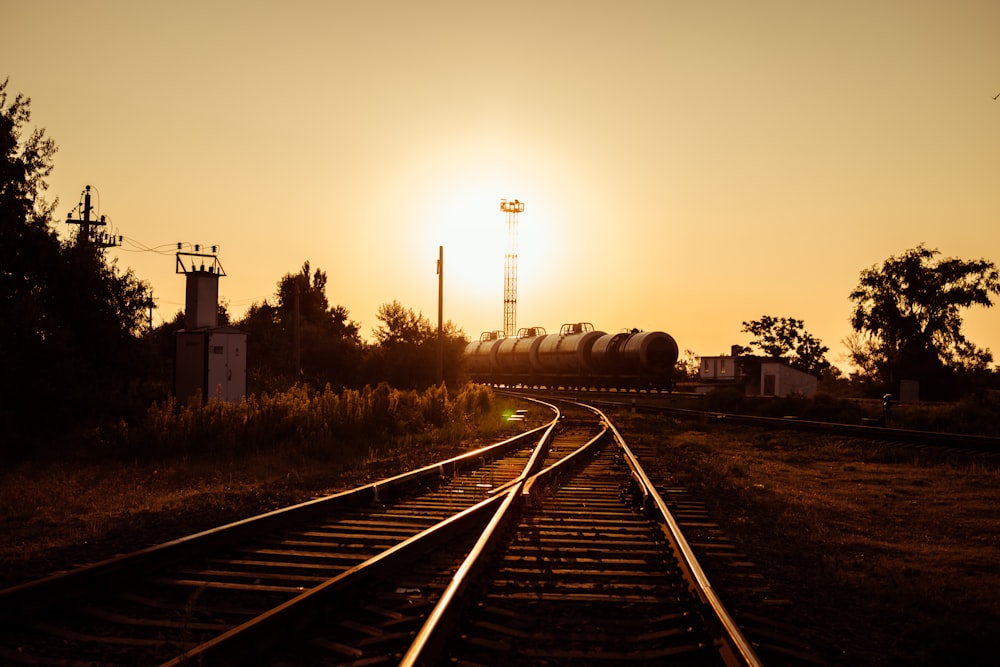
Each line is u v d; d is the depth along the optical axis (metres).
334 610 5.69
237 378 26.66
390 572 6.80
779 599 6.58
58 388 19.80
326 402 21.47
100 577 6.15
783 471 16.39
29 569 7.08
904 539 9.65
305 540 8.38
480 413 33.78
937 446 20.50
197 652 4.51
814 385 57.16
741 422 30.59
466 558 7.14
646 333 55.28
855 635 5.89
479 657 4.98
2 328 19.00
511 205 86.19
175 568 7.04
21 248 21.72
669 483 13.52
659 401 50.03
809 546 9.00
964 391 61.81
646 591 6.50
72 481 12.69
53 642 5.16
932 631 5.89
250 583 6.69
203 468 14.52
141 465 15.28
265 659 4.90
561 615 5.91
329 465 15.57
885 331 66.50
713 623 5.39
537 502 10.68
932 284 64.56
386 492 11.20
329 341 46.78
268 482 13.00
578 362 61.31
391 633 5.29
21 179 21.78
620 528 9.20
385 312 46.22
